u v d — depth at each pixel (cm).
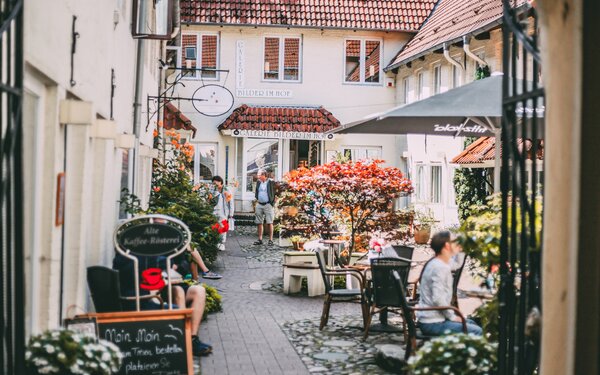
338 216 1557
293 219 1575
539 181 1282
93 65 863
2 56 475
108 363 559
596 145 427
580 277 427
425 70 2664
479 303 1205
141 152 1417
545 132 427
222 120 2953
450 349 573
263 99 2977
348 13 2983
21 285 482
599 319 426
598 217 427
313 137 2870
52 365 532
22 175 481
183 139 2791
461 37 2114
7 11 455
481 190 2138
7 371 471
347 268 1141
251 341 1002
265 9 2956
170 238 811
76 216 782
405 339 979
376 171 1502
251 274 1683
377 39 3002
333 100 3003
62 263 724
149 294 831
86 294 830
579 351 426
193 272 1305
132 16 1266
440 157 2466
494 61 2045
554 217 420
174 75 2903
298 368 861
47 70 616
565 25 416
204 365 867
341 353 939
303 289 1473
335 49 2997
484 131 1154
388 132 1183
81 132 784
